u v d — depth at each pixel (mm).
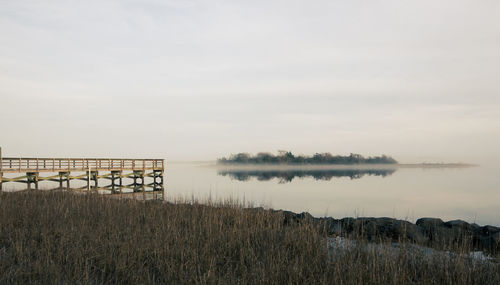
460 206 22297
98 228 9914
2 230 9633
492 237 9594
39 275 6516
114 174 31062
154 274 6965
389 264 7039
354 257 7746
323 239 9141
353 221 12094
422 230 10703
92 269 7203
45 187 23734
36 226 10070
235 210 12820
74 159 28125
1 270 6625
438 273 6777
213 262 7367
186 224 11125
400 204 23047
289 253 8242
